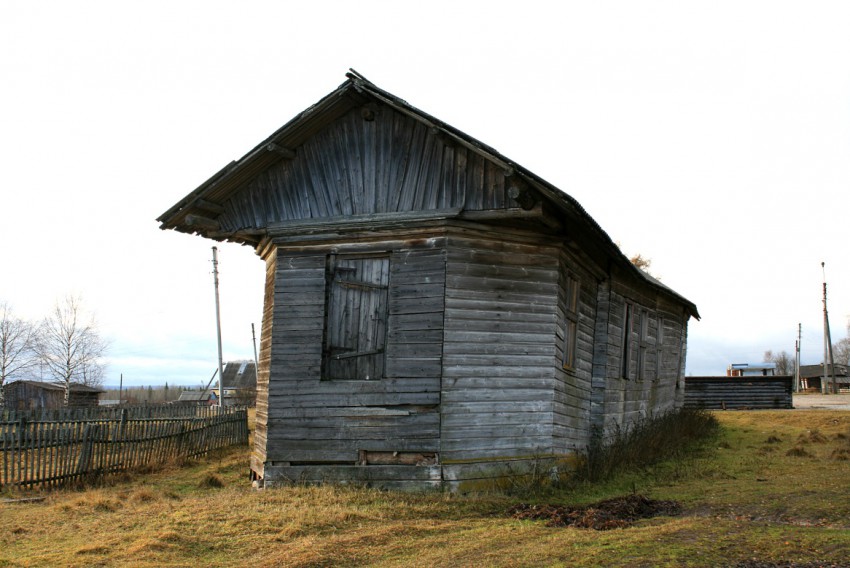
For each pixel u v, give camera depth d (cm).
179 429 1820
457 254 1182
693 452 1742
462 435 1150
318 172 1283
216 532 862
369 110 1245
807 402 4103
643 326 2028
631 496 1057
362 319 1221
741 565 677
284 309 1254
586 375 1500
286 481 1191
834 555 700
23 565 732
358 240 1234
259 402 1391
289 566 721
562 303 1293
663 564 683
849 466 1386
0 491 1284
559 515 953
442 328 1158
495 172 1154
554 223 1187
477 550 775
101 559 752
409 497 1080
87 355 6206
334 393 1199
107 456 1520
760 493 1103
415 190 1207
